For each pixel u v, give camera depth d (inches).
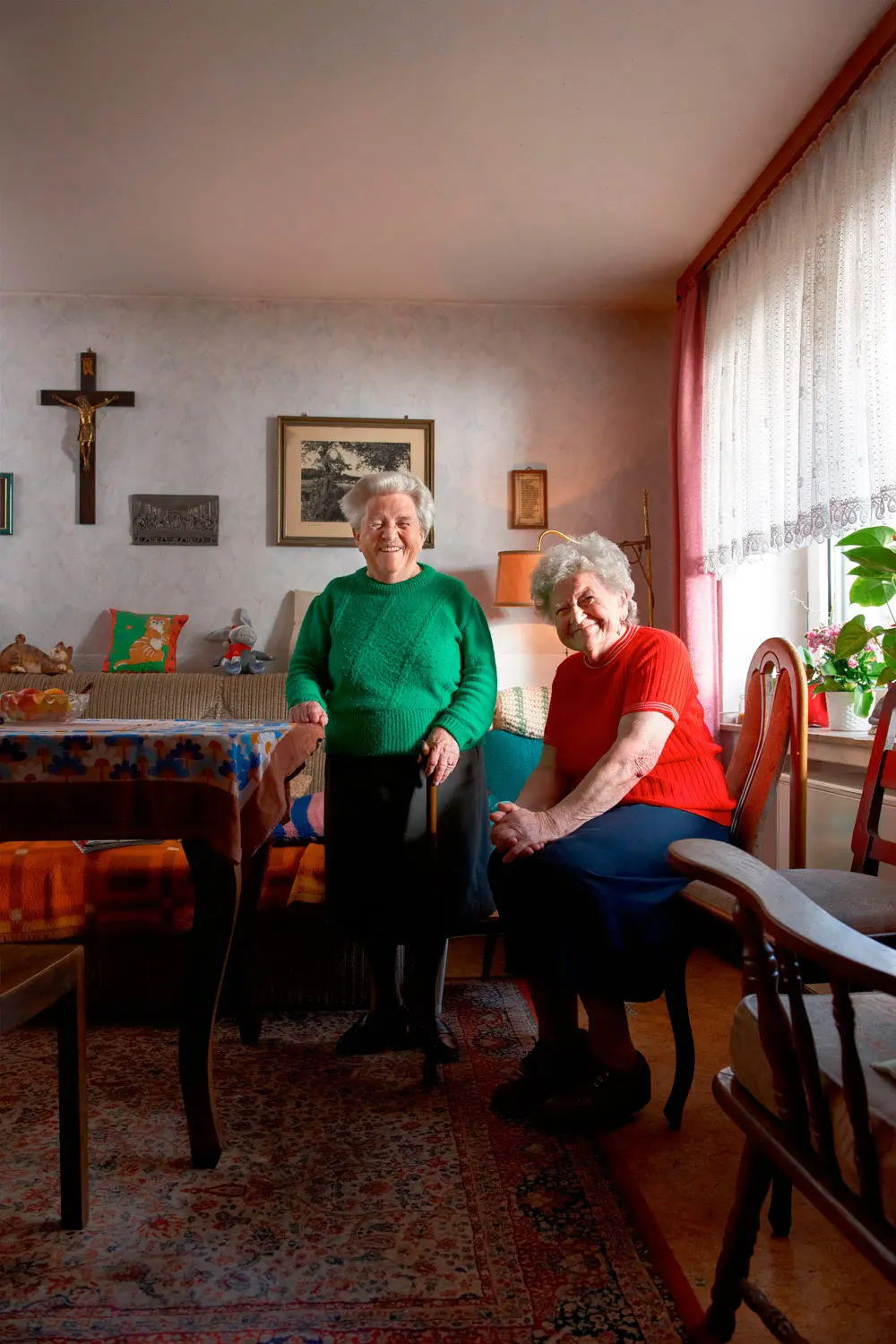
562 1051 76.0
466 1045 93.4
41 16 99.3
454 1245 57.6
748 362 134.6
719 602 155.5
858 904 63.1
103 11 98.5
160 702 151.2
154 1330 49.5
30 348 171.9
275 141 122.5
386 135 121.3
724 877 40.9
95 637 171.2
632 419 178.9
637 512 178.2
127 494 172.2
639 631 82.7
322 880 100.5
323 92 112.5
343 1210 61.6
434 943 84.4
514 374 177.6
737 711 154.9
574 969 70.5
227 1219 60.5
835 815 109.1
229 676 155.8
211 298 174.2
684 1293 52.6
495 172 130.4
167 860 97.9
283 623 173.6
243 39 103.0
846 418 108.8
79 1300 52.0
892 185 99.7
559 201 138.6
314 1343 48.4
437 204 139.6
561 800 81.1
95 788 64.7
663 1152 70.6
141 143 123.0
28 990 51.3
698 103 114.7
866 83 104.7
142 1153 69.8
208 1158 67.6
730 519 142.9
